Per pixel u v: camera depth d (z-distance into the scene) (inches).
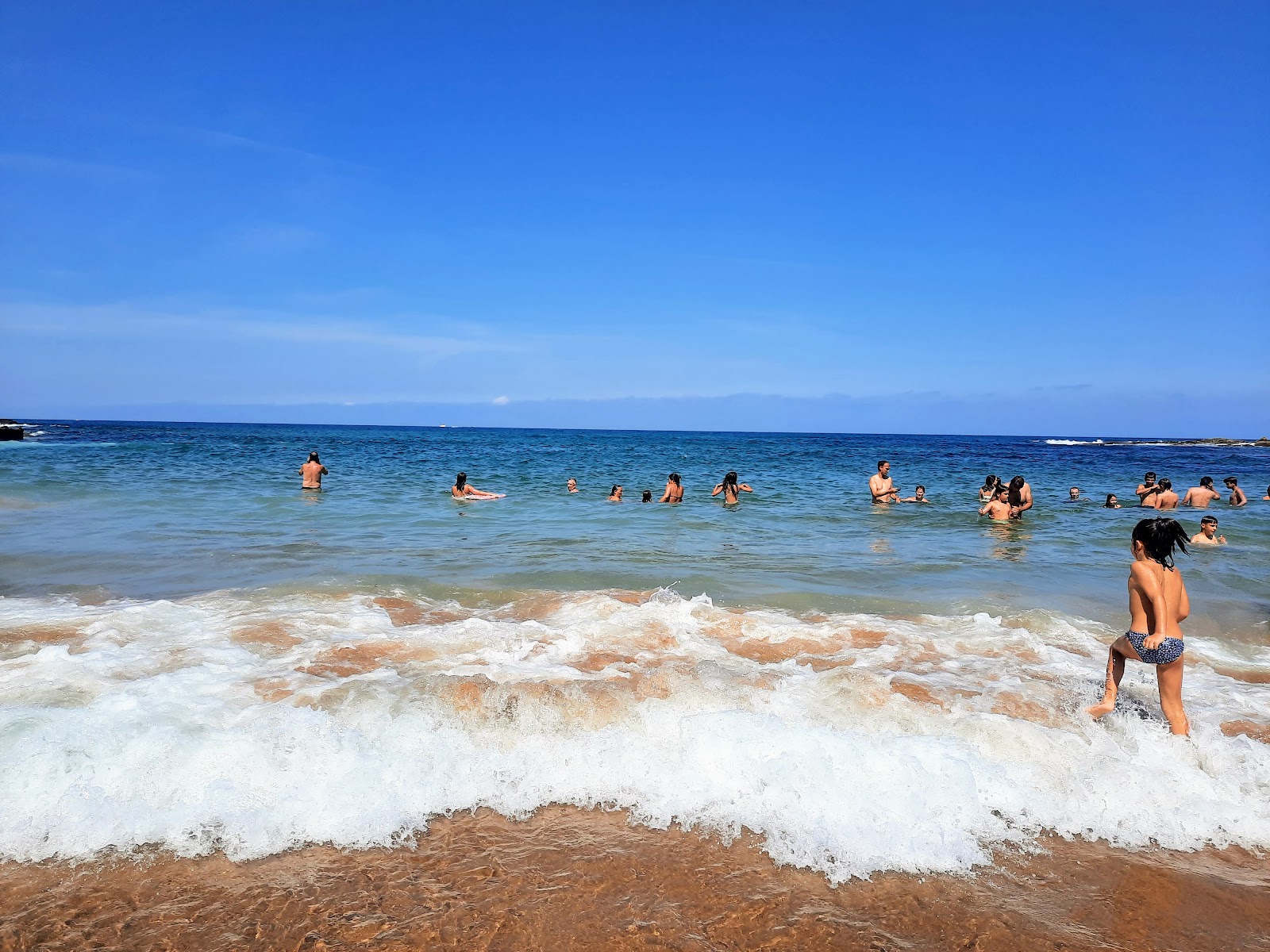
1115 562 420.5
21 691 187.5
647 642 246.2
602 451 2058.3
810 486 911.7
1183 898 130.4
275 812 143.6
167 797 145.8
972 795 154.5
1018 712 190.4
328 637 242.1
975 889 131.4
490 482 915.4
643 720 175.0
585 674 211.2
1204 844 146.7
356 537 459.2
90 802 142.3
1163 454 2390.5
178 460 1163.3
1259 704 208.5
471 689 180.5
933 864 137.5
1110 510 684.1
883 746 165.5
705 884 130.5
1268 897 131.3
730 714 174.7
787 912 123.7
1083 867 138.7
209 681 195.8
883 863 137.4
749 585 341.7
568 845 140.6
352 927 117.5
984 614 290.5
